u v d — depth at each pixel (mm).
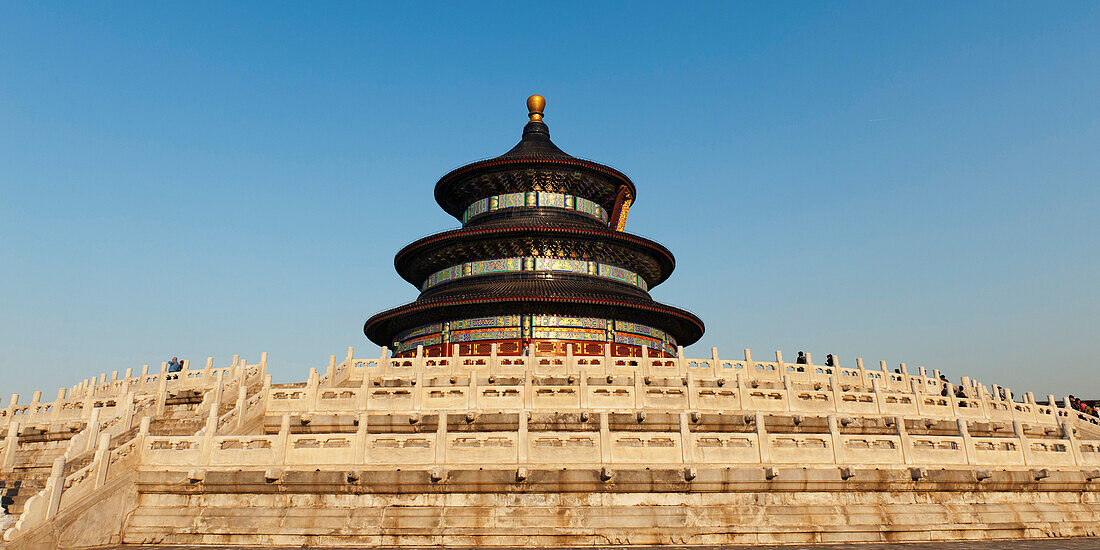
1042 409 42094
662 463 25594
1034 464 29391
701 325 69938
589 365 39438
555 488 24688
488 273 67500
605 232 65688
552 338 60656
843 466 26312
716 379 39812
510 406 31891
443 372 39531
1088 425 41031
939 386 48062
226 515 24422
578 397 32188
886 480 26516
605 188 76000
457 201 80250
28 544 20625
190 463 25281
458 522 24172
